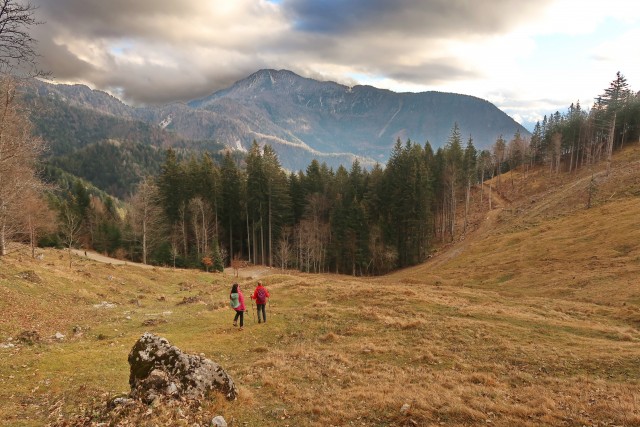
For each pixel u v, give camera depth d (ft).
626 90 302.86
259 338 66.18
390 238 267.39
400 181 269.44
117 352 53.36
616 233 161.38
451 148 344.69
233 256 298.76
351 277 234.99
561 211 231.09
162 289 145.79
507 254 184.65
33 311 75.36
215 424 31.01
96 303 98.89
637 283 111.75
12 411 32.65
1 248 112.47
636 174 235.61
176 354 37.04
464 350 61.46
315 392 41.50
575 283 125.80
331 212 276.41
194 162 284.61
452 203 282.56
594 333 72.79
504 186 363.15
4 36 45.29
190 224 268.62
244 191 287.48
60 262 157.07
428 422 33.99
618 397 40.86
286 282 133.90
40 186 107.86
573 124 355.56
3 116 79.41
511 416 36.01
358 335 69.72
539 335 69.77
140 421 28.94
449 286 147.33
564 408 38.32
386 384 44.75
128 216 285.23
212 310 91.25
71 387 38.73
